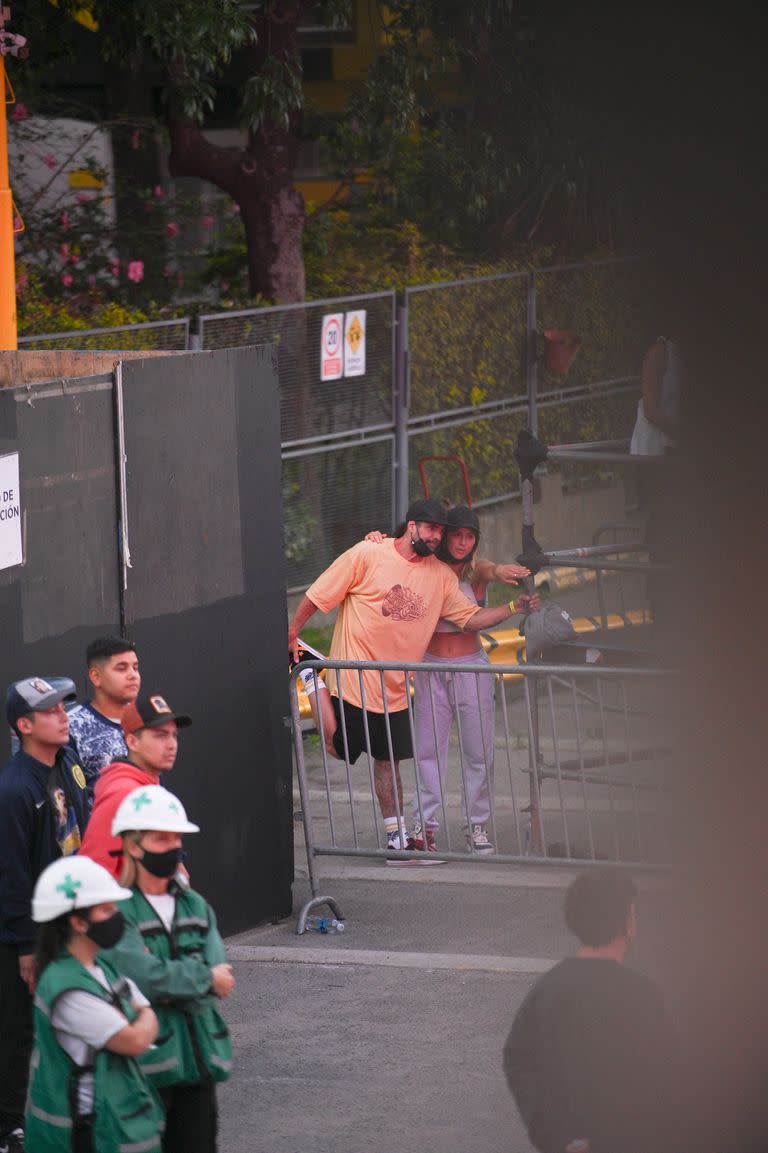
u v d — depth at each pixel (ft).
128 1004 57.82
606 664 118.73
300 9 188.55
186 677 98.53
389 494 192.85
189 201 232.12
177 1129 62.85
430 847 117.70
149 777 69.36
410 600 114.42
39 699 72.69
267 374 104.58
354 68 273.33
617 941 58.18
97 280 219.61
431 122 226.58
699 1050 71.51
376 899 108.88
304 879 113.60
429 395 200.44
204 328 165.99
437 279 213.46
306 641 174.81
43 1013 57.62
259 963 96.22
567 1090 56.70
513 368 215.72
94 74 261.85
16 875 72.59
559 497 219.61
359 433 187.52
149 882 61.46
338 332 183.21
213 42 168.66
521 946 98.43
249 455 103.24
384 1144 73.26
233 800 102.22
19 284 183.42
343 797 134.10
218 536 100.78
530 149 214.90
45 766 73.87
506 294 213.66
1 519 84.02
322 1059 82.58
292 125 199.62
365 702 113.39
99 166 223.71
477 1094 78.13
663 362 131.03
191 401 98.27
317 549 183.83
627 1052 56.29
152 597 95.76
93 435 91.25
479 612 115.14
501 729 148.77
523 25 200.54
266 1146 73.31
